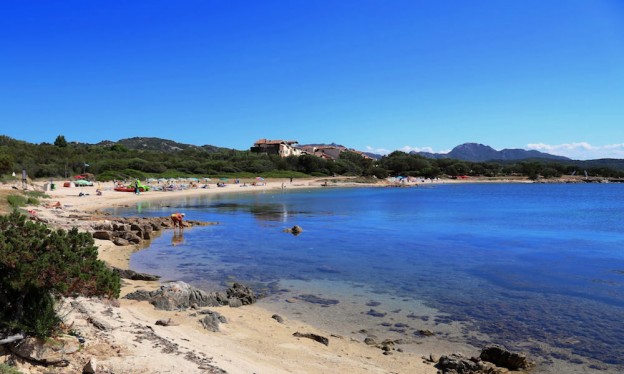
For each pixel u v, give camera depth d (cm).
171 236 3550
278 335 1347
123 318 1196
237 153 16750
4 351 799
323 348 1265
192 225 4188
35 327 849
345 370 1085
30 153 10781
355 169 16575
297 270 2377
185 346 1037
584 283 2122
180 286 1644
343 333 1452
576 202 8038
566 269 2434
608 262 2641
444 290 1994
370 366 1140
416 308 1730
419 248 3094
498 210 6266
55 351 852
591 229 4234
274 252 2894
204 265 2472
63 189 7719
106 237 3078
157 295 1563
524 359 1177
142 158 13762
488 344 1365
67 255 894
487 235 3778
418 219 5009
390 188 13150
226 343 1172
